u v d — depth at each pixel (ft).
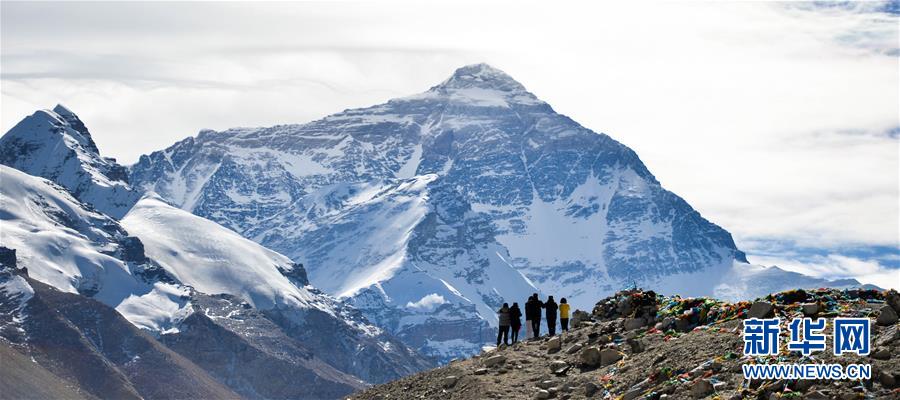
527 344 348.38
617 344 322.55
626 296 360.07
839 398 251.60
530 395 305.73
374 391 341.82
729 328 303.48
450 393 318.86
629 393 286.25
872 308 296.51
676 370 286.87
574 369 317.01
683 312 329.31
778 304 307.58
